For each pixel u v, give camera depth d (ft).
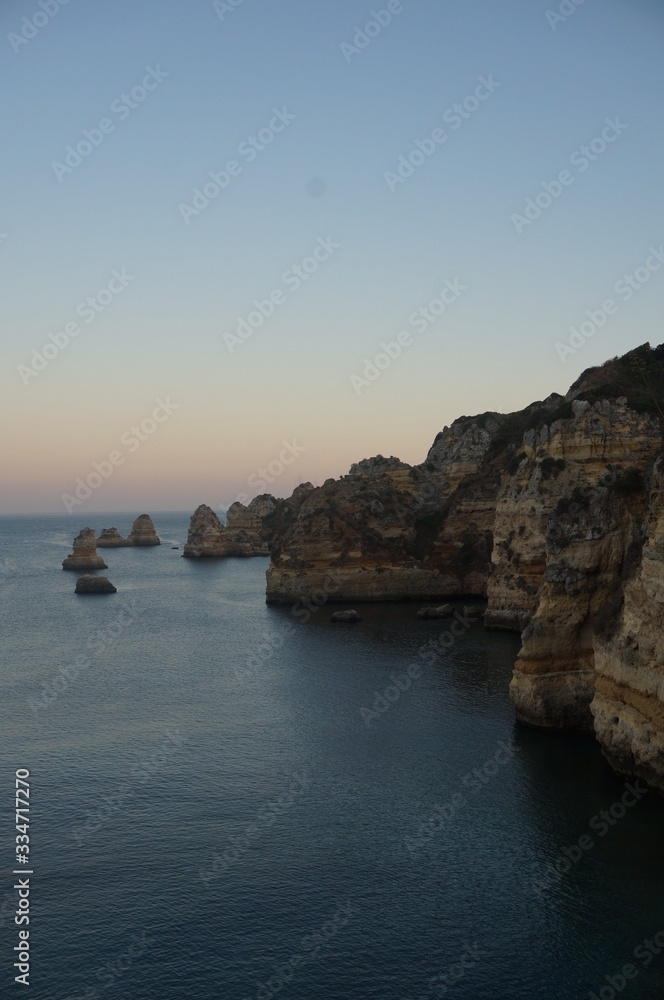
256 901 100.27
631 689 128.98
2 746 158.40
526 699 158.40
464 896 100.32
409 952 89.81
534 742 151.23
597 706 138.82
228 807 127.54
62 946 91.71
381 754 149.38
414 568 364.38
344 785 135.33
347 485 390.01
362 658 237.25
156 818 123.85
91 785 137.39
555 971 86.12
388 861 109.29
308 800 129.59
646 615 125.39
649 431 250.16
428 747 151.74
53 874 107.24
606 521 152.97
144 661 242.78
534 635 157.89
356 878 105.29
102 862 110.32
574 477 253.03
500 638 260.83
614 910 96.32
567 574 155.43
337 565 367.25
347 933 93.30
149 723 173.06
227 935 93.40
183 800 130.52
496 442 372.17
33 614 355.56
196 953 90.17
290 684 206.90
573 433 255.50
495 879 103.91
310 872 106.93
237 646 266.16
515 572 272.31
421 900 99.60
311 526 375.04
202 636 289.12
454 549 366.63
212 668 230.48
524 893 100.42
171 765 146.51
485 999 81.97
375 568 365.20
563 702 155.43
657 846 110.42
